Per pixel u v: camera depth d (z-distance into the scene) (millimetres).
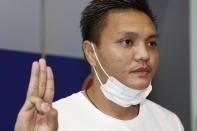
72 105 1191
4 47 2057
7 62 2043
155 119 1263
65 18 2379
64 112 1169
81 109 1175
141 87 1070
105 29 1103
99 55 1129
